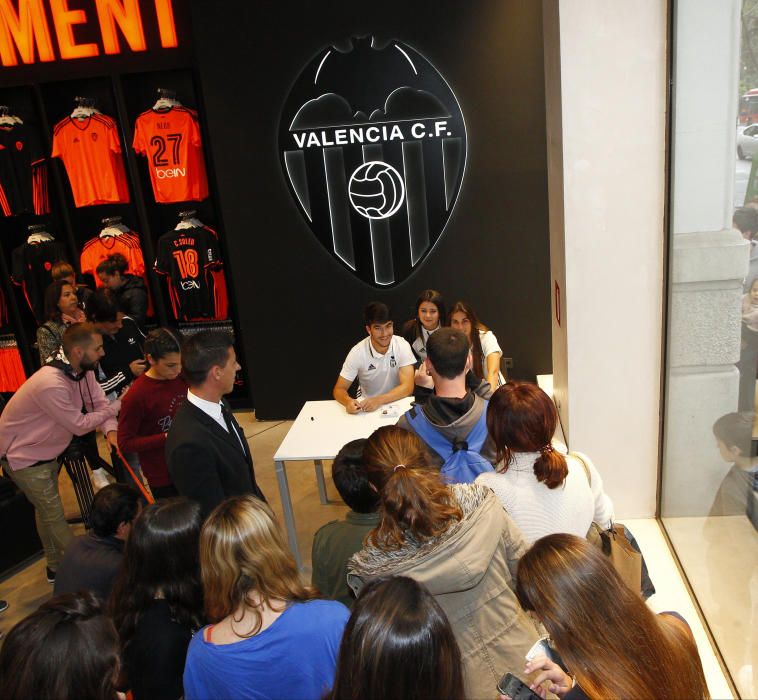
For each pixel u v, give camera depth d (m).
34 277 5.75
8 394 6.20
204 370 2.62
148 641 1.75
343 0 4.80
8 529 3.80
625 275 2.97
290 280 5.37
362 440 1.96
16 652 1.35
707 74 2.29
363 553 1.63
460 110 4.94
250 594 1.54
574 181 2.87
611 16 2.68
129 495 2.29
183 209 5.73
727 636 2.30
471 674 1.58
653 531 3.18
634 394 3.12
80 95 5.52
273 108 5.02
